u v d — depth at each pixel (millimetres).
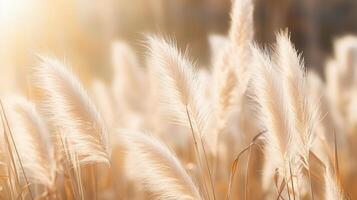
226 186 1317
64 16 2283
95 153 1006
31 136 1086
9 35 1709
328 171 1001
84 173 1204
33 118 1087
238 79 1163
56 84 993
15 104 1089
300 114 994
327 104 1217
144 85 1523
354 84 1484
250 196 1302
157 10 2504
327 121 1206
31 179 1112
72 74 1016
